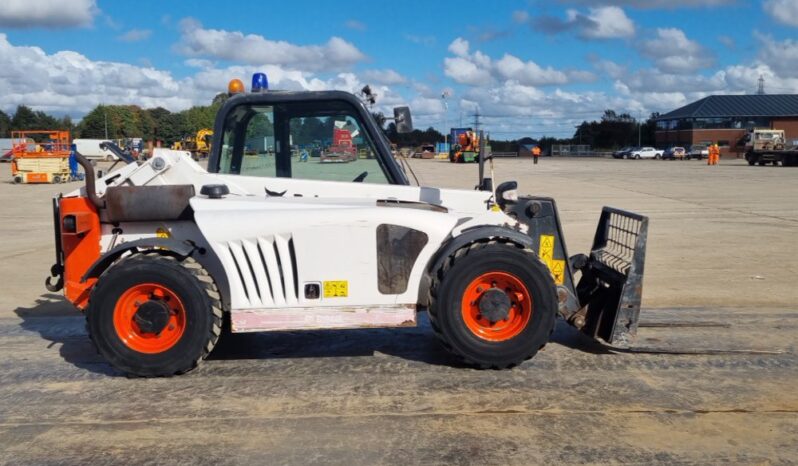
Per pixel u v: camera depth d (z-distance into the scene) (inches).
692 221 614.2
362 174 232.2
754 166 2015.3
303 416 175.9
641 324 260.2
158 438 164.2
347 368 213.5
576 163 2397.9
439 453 154.9
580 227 572.1
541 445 158.2
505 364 205.2
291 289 204.8
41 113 4124.0
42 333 262.5
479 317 206.1
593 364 213.3
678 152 2957.7
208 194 214.4
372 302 205.6
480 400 185.0
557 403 182.2
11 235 566.9
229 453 156.1
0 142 2908.5
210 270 210.2
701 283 346.9
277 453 155.8
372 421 172.4
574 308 223.0
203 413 178.9
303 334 253.8
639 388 192.4
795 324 263.1
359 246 203.6
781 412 175.5
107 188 214.4
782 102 3457.2
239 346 238.8
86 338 253.9
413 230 204.2
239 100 227.8
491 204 230.1
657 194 928.3
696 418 172.1
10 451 158.4
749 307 294.7
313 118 230.8
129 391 195.3
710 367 209.9
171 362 200.5
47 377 208.5
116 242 219.8
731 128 3400.6
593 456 152.7
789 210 709.9
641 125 4146.2
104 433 167.3
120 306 200.2
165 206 214.5
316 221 202.2
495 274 202.8
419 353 228.1
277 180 227.6
